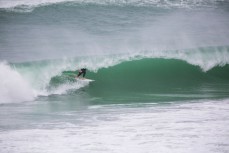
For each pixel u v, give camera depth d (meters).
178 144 41.09
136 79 82.94
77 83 76.62
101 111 58.09
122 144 41.62
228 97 66.50
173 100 65.19
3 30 99.25
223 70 86.56
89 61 81.94
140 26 102.25
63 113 57.50
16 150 40.53
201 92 72.44
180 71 85.31
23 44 90.00
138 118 52.31
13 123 51.91
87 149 40.41
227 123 48.09
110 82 81.00
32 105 64.19
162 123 49.09
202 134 44.03
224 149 39.41
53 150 40.38
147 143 41.69
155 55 85.56
